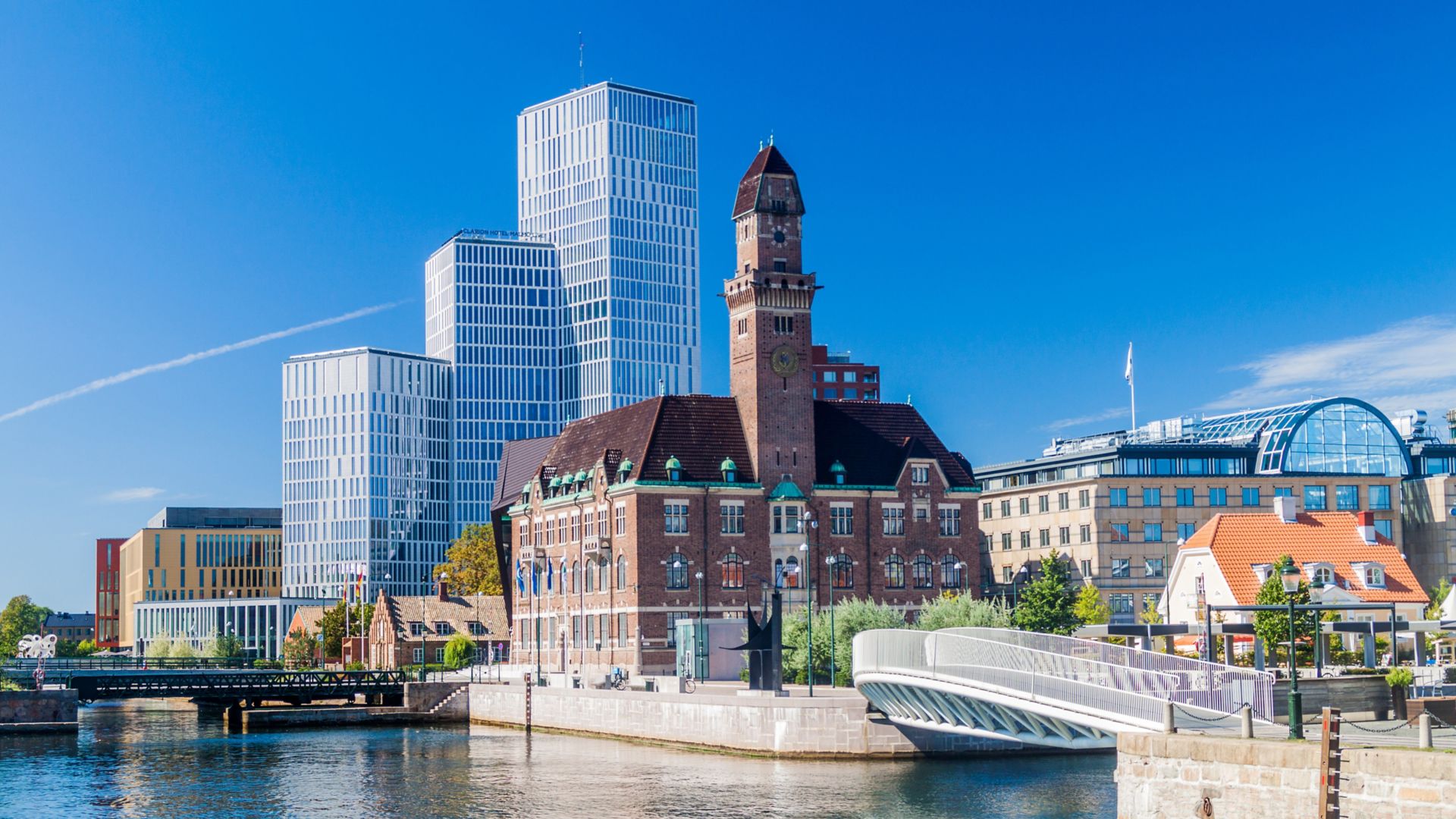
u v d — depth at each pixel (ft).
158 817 265.95
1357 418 611.88
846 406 502.79
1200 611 404.16
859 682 298.35
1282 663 345.31
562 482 517.14
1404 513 616.80
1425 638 392.47
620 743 372.38
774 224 479.82
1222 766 172.35
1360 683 244.63
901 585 480.64
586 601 487.61
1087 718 222.89
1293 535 450.71
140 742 405.18
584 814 257.96
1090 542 584.81
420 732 432.25
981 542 655.35
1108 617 509.76
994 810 244.42
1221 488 592.19
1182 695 206.69
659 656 452.35
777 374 472.85
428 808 271.28
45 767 342.85
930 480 488.02
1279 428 605.31
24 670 553.23
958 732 276.82
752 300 472.85
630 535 458.50
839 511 476.13
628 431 489.67
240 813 269.85
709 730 339.98
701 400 480.64
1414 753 151.64
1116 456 590.55
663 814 252.21
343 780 311.47
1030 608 441.68
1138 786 182.09
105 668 634.43
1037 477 634.84
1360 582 434.30
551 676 469.57
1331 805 157.69
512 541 574.56
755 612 460.96
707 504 461.78
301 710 459.32
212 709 573.74
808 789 270.87
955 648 255.50
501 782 301.63
